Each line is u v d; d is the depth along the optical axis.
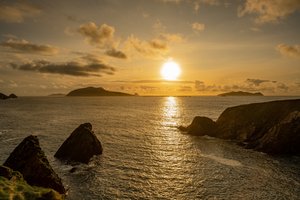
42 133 68.38
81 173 36.72
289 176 36.16
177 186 32.31
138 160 43.84
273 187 32.09
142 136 67.06
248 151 51.53
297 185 32.78
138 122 97.94
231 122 68.75
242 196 29.44
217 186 32.38
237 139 63.38
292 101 66.38
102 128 80.75
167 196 29.33
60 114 129.62
